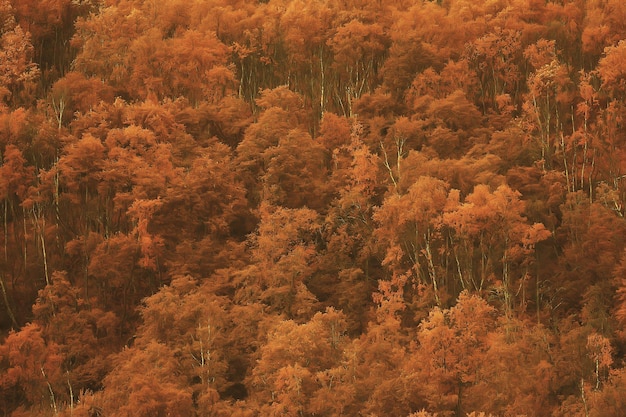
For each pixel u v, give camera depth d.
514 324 77.69
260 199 93.88
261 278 84.50
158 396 69.56
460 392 73.38
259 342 77.75
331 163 98.88
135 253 86.81
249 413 69.81
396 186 89.88
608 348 74.19
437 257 85.88
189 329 79.44
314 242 91.38
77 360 81.81
